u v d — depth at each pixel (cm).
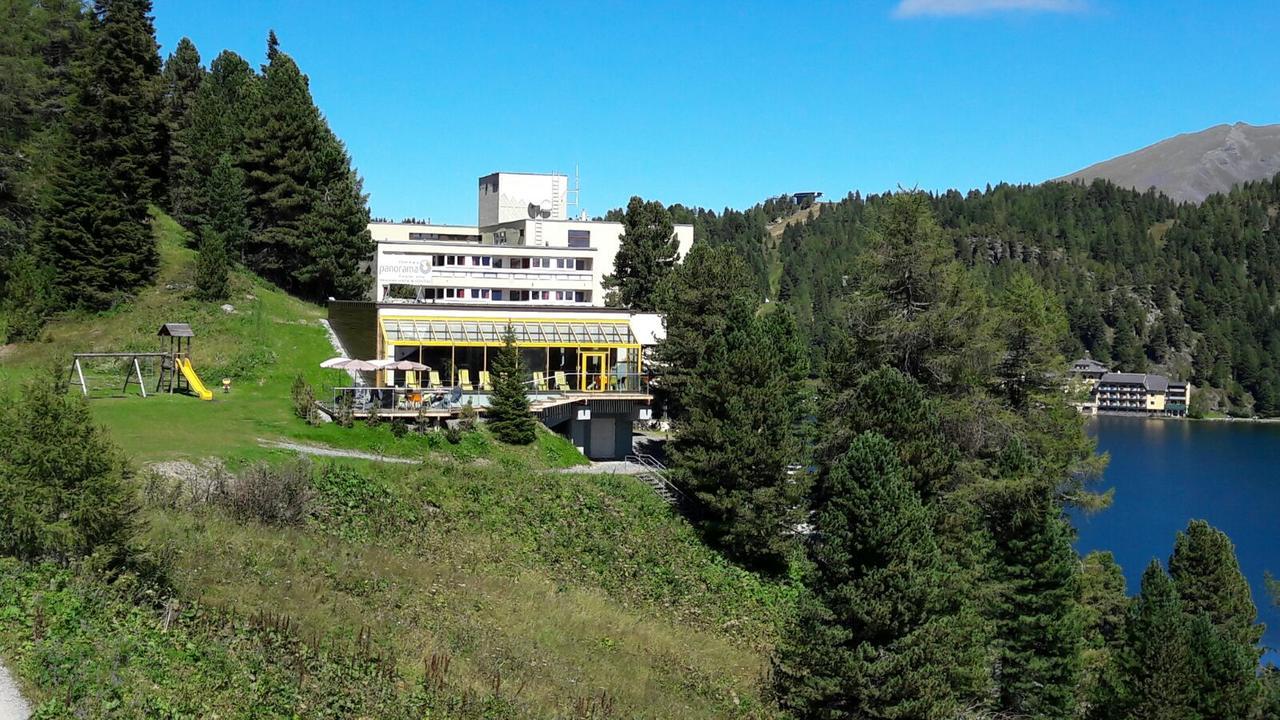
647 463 5816
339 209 8362
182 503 3038
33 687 1537
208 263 7075
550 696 2405
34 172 7275
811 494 4978
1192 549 5278
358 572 2920
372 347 6206
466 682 2266
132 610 1972
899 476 3081
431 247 10150
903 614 2948
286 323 7125
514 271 10038
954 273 5116
